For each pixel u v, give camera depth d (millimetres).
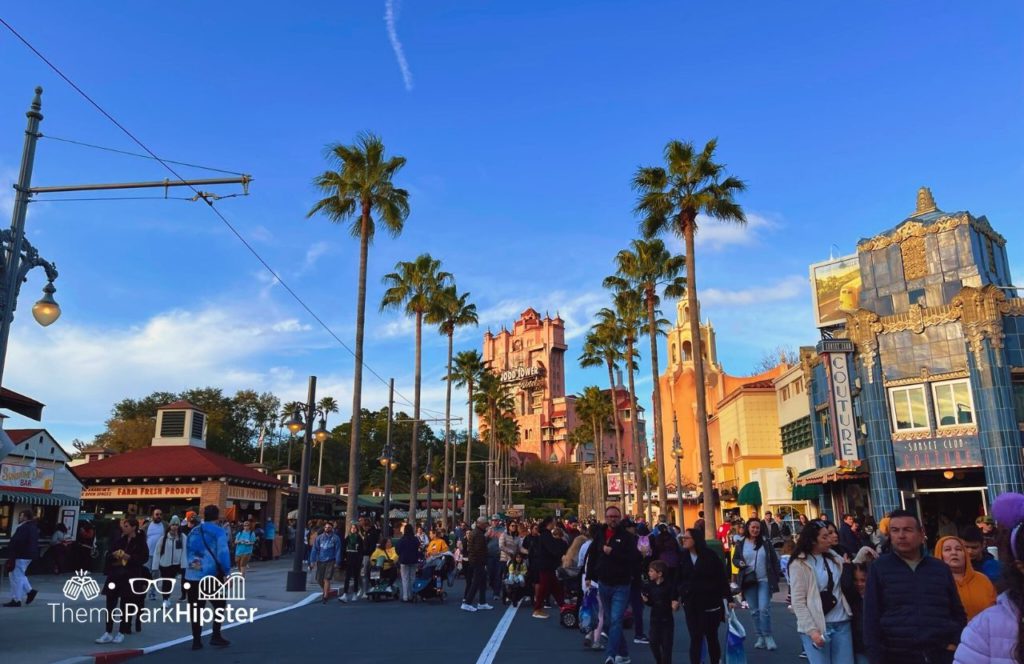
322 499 47344
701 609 7902
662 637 8328
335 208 30125
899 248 28797
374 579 18125
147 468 33469
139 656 9695
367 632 12102
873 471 26891
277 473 45156
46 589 17312
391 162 30734
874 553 6707
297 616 14289
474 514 97125
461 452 117750
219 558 10500
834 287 39531
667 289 38625
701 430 26047
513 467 123500
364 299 29359
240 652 10031
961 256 27156
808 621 6004
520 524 20453
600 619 10375
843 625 6129
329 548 17328
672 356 73688
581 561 11984
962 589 5105
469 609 15562
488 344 158500
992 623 3332
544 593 14367
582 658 9758
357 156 30094
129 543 10969
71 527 26000
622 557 9273
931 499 27094
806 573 6145
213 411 77938
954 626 4605
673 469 69438
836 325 38875
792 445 37031
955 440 25516
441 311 43531
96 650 9625
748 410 42438
